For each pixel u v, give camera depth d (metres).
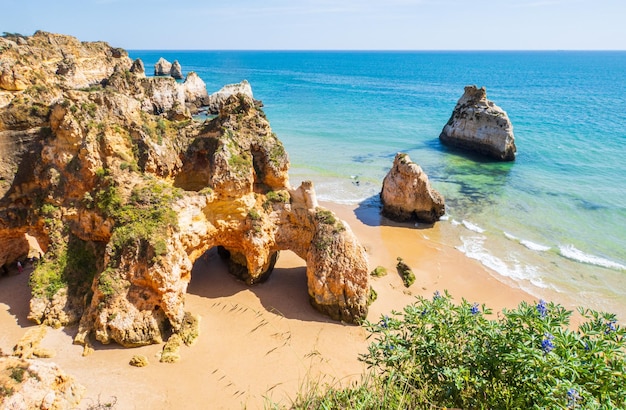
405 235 36.66
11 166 23.27
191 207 22.73
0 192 23.20
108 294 19.95
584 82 169.38
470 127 62.66
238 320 22.66
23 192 23.58
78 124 21.94
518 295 28.41
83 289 21.78
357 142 69.50
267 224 24.97
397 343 11.76
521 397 9.09
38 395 13.87
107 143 22.02
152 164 23.50
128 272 20.38
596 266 32.12
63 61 87.75
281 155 25.33
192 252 23.36
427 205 38.47
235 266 26.52
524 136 71.56
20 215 23.59
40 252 28.17
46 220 22.78
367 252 33.09
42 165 23.25
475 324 11.06
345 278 23.03
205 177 25.86
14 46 64.62
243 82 99.00
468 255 33.47
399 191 38.50
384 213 40.31
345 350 21.11
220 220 24.20
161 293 20.31
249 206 24.61
